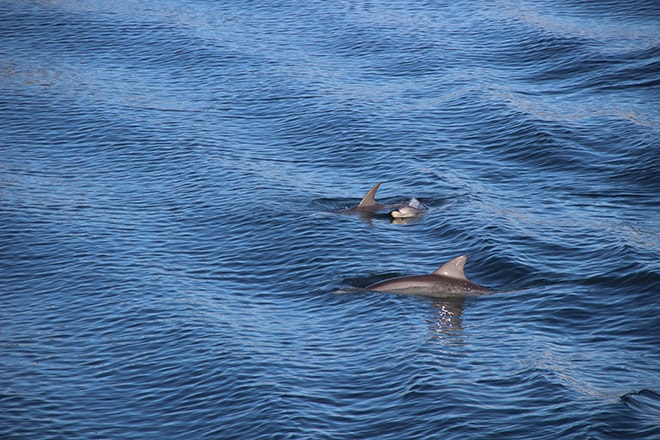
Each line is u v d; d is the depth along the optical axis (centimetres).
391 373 4488
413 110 9756
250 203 7331
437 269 5566
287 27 13212
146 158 8675
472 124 9225
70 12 13925
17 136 9369
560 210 6962
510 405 4081
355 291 5578
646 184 7481
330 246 6369
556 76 10700
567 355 4597
